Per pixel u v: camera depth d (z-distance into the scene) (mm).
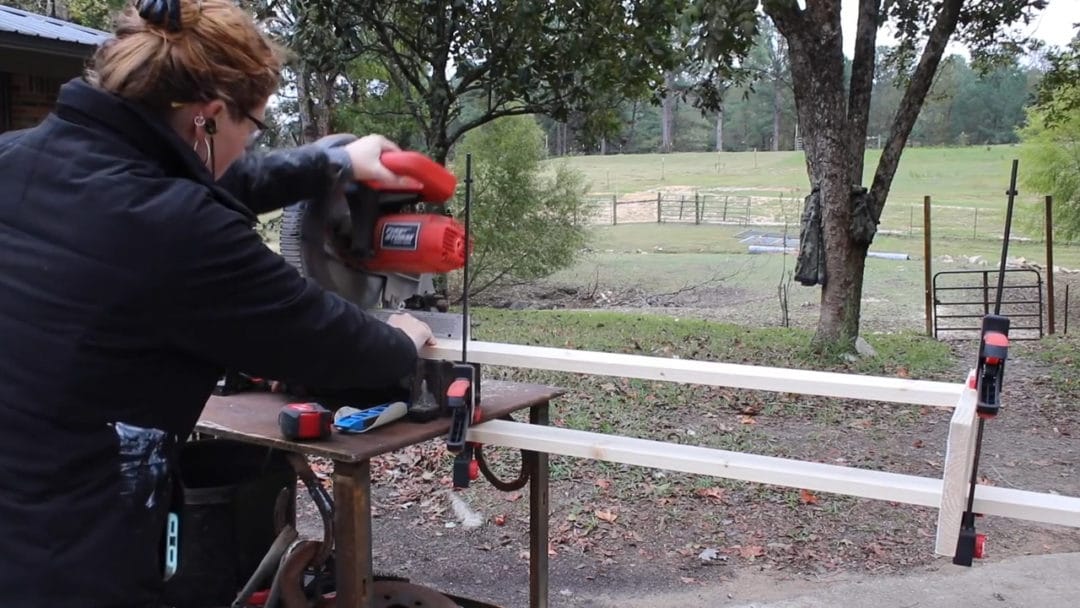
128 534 1307
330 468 4812
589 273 17750
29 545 1237
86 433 1268
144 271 1246
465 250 1935
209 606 2100
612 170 51219
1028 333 11625
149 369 1308
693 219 30281
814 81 8445
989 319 1549
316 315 1421
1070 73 11688
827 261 8633
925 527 4348
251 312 1336
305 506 4391
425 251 1860
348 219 1932
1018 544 4250
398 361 1602
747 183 42750
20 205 1279
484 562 3889
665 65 8828
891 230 25453
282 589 1898
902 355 8922
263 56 1436
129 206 1249
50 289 1242
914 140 67062
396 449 1817
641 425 5809
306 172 1865
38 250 1256
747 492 4703
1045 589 3670
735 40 7500
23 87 6254
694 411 6266
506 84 8953
